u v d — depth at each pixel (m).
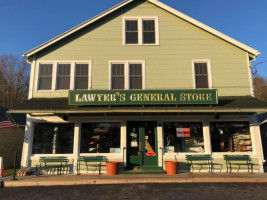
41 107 10.30
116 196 7.25
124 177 9.62
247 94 11.66
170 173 10.40
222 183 9.00
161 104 10.72
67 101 11.23
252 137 11.26
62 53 12.03
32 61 12.09
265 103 10.55
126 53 12.09
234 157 10.76
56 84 11.80
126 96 10.37
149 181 9.19
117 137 11.45
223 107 10.34
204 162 11.05
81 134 11.42
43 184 8.98
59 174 10.71
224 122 11.56
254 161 10.97
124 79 11.87
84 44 12.15
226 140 11.38
